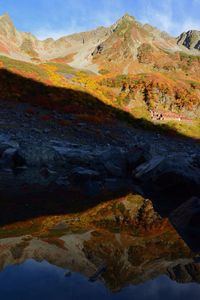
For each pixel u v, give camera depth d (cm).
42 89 4972
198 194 1723
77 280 498
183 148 4319
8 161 2252
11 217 985
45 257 598
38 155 2380
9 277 496
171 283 519
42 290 457
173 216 1120
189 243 787
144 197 1580
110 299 447
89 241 739
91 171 2052
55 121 3928
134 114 5641
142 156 2489
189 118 6350
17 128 3378
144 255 659
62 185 1714
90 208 1216
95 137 3806
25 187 1585
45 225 898
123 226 945
